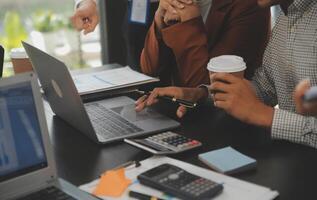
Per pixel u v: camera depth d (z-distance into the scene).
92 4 1.75
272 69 1.51
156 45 1.86
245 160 1.03
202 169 1.00
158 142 1.14
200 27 1.80
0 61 1.20
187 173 0.95
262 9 1.66
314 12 1.34
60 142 1.21
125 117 1.35
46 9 2.41
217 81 1.23
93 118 1.34
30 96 0.96
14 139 0.93
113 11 2.49
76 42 2.52
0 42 2.28
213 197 0.87
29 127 0.95
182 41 1.81
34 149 0.95
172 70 1.91
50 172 0.97
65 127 1.32
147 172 0.95
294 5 1.36
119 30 2.52
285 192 0.91
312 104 0.98
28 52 1.36
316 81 1.35
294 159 1.07
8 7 2.31
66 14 2.45
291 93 1.47
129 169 1.01
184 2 1.77
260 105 1.22
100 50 2.60
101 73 1.72
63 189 0.94
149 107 1.44
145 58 1.91
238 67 1.24
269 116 1.19
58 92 1.25
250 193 0.89
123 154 1.12
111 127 1.27
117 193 0.90
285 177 0.98
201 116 1.37
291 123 1.17
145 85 1.63
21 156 0.93
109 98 1.53
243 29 1.71
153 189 0.91
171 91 1.45
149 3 1.91
